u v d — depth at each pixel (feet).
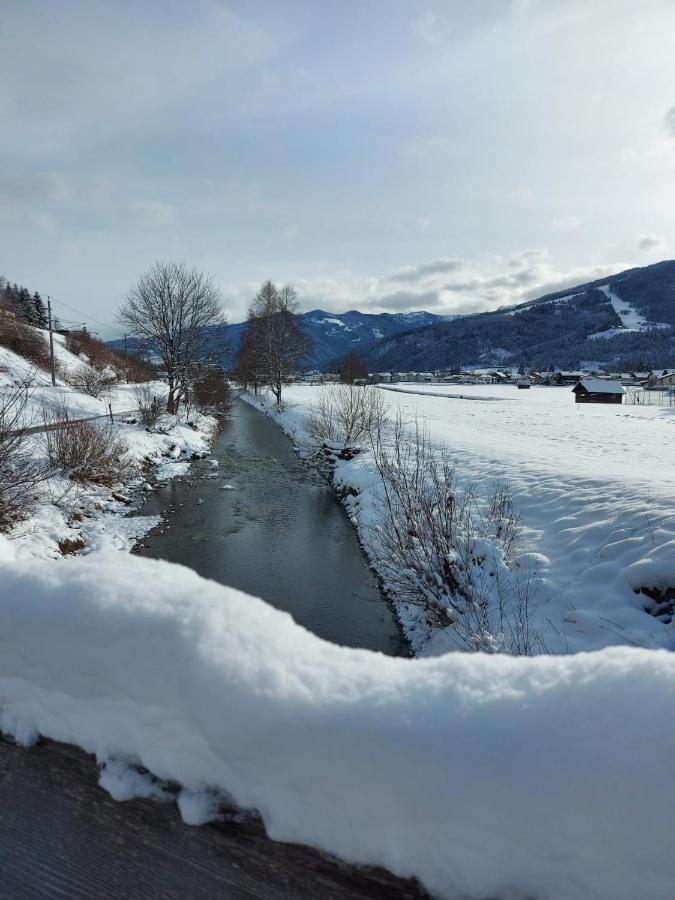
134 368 153.79
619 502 23.12
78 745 3.18
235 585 26.40
